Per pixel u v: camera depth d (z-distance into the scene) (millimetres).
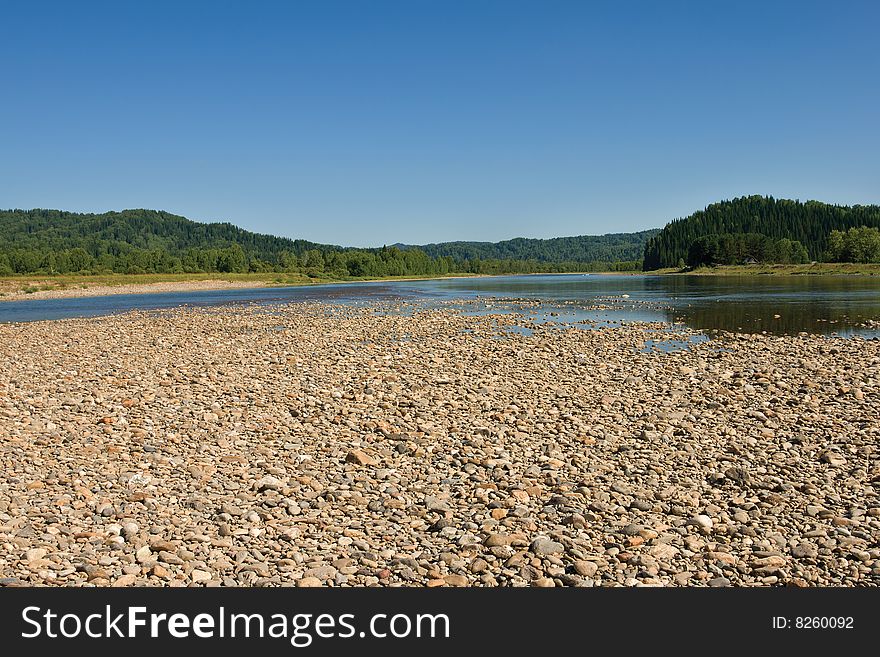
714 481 13281
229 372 25609
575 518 11188
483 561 9859
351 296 91000
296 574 9531
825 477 13383
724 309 54938
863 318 45500
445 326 45188
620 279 153750
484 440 15984
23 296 101562
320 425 17500
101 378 24188
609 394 21422
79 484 12688
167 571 9445
